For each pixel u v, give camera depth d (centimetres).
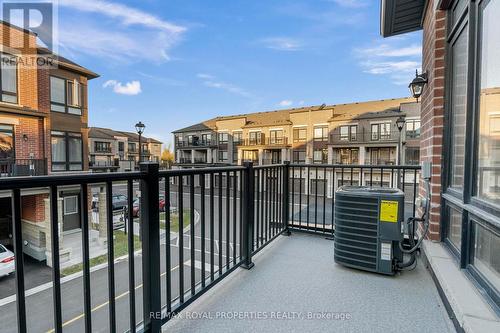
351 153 1886
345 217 214
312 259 235
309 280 195
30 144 853
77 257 756
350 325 143
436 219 215
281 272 209
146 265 127
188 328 141
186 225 965
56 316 95
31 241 802
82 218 102
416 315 151
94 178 103
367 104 2034
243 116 2464
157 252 130
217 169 183
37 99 862
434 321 145
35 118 866
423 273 203
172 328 141
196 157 2703
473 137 153
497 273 127
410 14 295
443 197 207
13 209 81
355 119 1856
